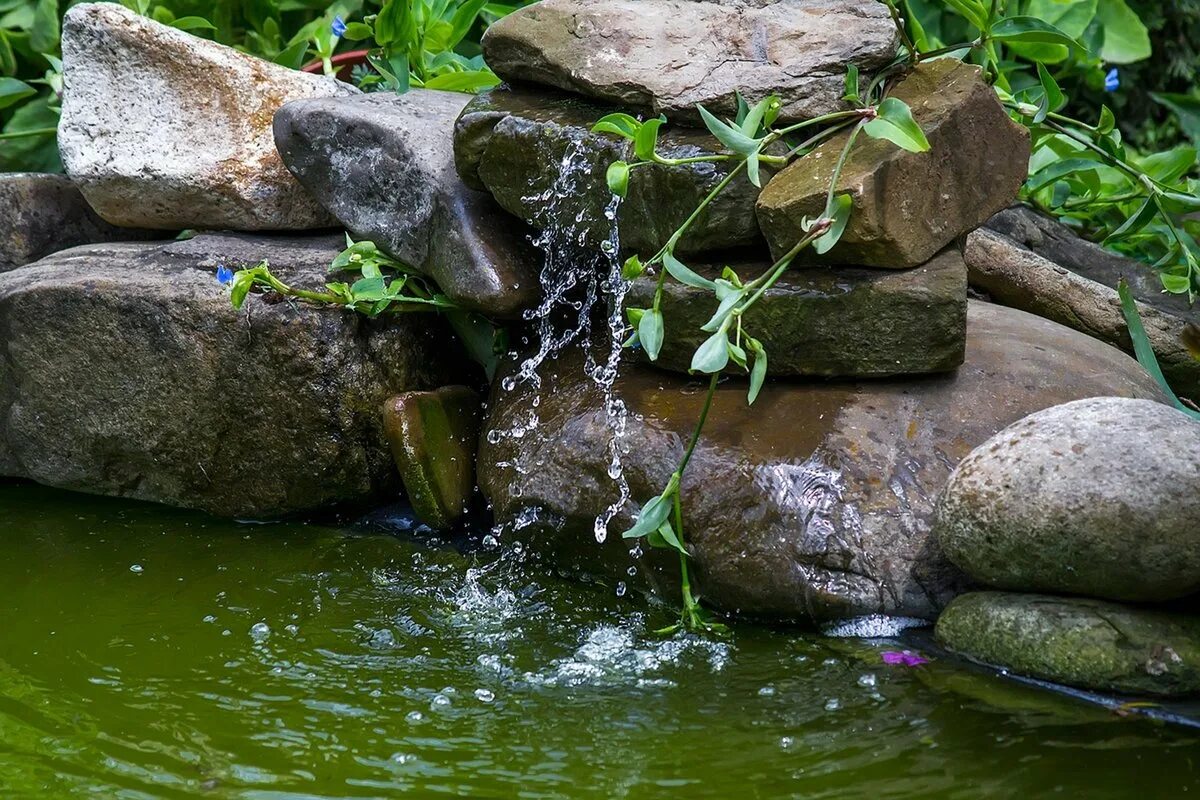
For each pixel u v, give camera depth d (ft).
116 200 19.65
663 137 15.16
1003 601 13.10
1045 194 22.12
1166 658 12.23
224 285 17.24
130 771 11.82
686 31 15.93
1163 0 30.32
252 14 25.16
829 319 14.53
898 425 14.56
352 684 13.41
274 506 17.78
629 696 12.98
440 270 17.30
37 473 18.88
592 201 15.58
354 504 17.90
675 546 13.98
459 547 16.90
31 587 15.89
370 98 19.01
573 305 17.57
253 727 12.59
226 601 15.42
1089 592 12.79
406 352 17.66
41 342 17.94
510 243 17.08
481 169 16.56
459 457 17.43
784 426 14.71
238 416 17.39
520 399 16.92
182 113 19.34
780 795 11.15
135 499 18.70
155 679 13.58
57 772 11.80
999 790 11.07
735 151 13.93
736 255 15.26
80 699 13.17
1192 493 12.28
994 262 18.20
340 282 17.49
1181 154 21.22
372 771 11.75
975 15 16.71
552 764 11.78
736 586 14.26
